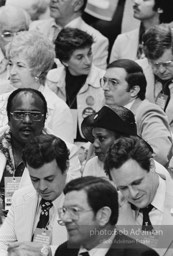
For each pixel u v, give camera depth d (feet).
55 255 29.86
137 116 42.14
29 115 39.17
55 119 44.06
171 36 49.11
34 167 33.35
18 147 39.93
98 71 51.52
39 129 39.50
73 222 28.55
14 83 45.65
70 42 50.06
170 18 57.16
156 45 48.91
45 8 61.77
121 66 43.91
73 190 28.55
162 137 41.22
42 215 34.83
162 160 40.98
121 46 58.18
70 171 39.42
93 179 28.76
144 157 30.99
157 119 41.83
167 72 49.37
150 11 56.90
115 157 30.99
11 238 35.29
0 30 53.57
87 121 37.68
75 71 50.85
